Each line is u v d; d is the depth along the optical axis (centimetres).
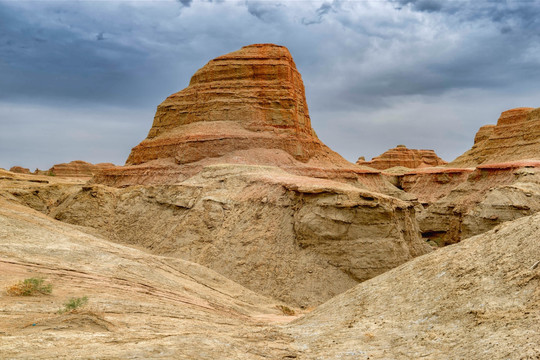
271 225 4406
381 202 3975
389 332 1380
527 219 1560
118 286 2153
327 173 8112
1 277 1848
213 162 7500
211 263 4250
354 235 3931
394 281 1814
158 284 2489
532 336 1015
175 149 7962
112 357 973
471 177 7469
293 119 8400
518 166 6962
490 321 1172
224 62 8694
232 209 4872
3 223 2853
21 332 1142
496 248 1517
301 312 3338
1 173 9425
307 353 1306
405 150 17225
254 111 8300
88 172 15662
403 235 4197
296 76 9169
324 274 3850
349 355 1248
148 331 1330
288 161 7762
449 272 1570
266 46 8950
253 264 4078
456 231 6862
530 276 1261
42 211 6525
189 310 1995
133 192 6006
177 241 4772
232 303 2839
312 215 4088
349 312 1731
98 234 5291
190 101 8700
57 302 1609
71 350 993
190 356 1075
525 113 11831
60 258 2461
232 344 1258
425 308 1441
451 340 1180
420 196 10569
